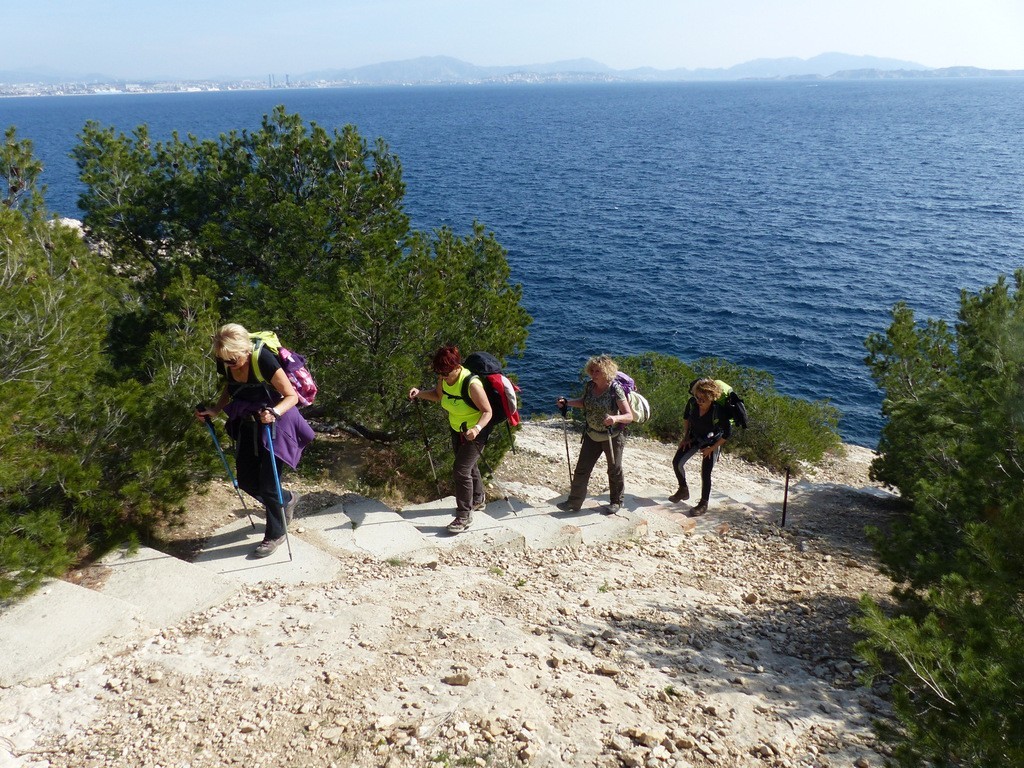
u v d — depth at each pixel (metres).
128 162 10.73
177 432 6.46
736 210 68.62
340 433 10.86
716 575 7.96
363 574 6.33
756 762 4.16
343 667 4.65
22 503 5.52
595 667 5.12
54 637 4.66
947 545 6.17
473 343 9.54
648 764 3.97
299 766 3.73
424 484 9.47
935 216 63.50
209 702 4.21
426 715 4.20
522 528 8.20
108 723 3.99
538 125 196.12
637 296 41.84
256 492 6.43
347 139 10.40
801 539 9.78
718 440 9.82
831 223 61.91
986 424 5.91
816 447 17.00
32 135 142.38
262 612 5.36
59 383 5.90
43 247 7.29
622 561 7.95
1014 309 8.45
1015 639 4.31
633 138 152.25
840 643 6.43
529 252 51.97
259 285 9.27
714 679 5.24
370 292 8.65
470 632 5.35
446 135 159.38
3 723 3.91
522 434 15.49
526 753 3.91
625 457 14.55
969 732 3.83
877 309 39.38
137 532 6.30
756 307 39.91
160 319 9.09
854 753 4.40
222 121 188.38
